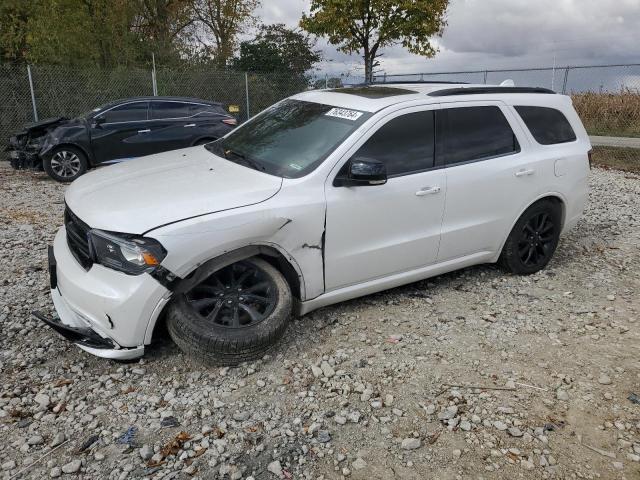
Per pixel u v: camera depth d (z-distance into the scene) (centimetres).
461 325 420
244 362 352
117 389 328
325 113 429
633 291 495
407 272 435
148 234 314
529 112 496
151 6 2098
